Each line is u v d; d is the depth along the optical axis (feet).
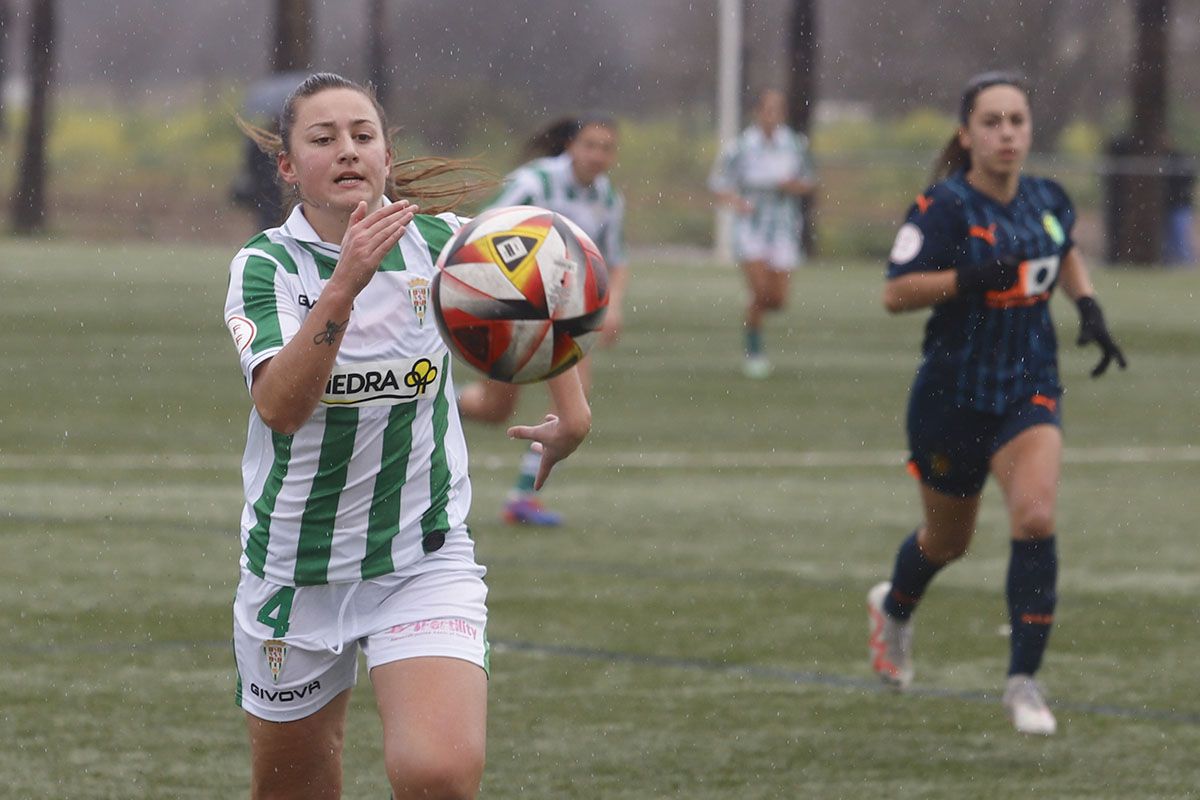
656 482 125.39
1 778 57.67
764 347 221.46
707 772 59.82
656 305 272.10
